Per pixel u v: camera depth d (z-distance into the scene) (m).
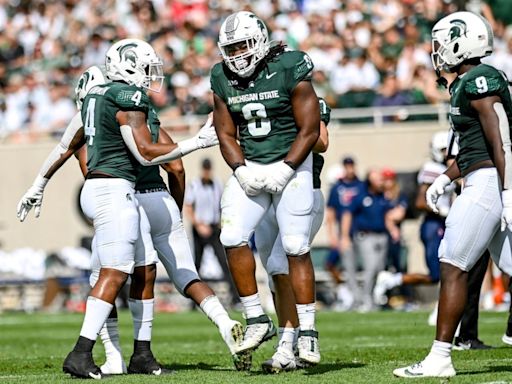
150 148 21.50
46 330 43.22
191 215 53.34
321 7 64.62
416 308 51.38
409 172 56.19
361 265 53.28
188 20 66.62
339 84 60.81
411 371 20.20
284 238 21.31
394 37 61.50
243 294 21.53
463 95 19.94
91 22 69.69
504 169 19.38
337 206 50.84
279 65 21.06
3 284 59.50
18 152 63.12
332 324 41.97
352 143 58.12
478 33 20.34
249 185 21.14
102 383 20.34
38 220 62.19
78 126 23.00
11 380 21.44
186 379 20.66
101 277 21.64
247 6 66.38
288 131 21.36
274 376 20.84
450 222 20.19
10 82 69.88
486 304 48.78
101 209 21.69
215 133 21.66
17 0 72.56
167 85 64.75
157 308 57.16
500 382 19.05
